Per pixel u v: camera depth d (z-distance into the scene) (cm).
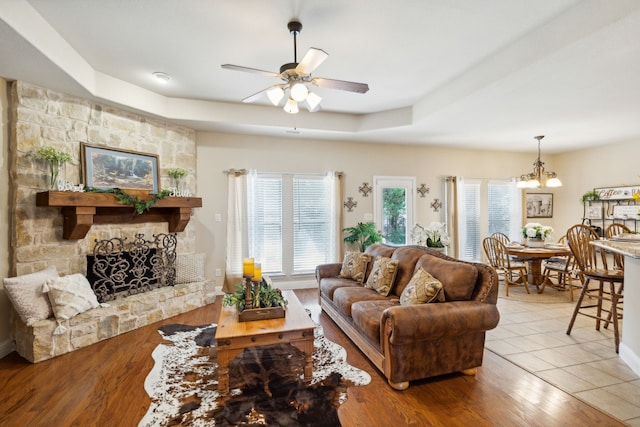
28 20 243
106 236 397
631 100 381
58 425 209
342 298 344
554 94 359
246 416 217
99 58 329
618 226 470
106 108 394
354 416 216
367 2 237
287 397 238
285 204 562
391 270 352
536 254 502
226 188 532
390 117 504
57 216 347
